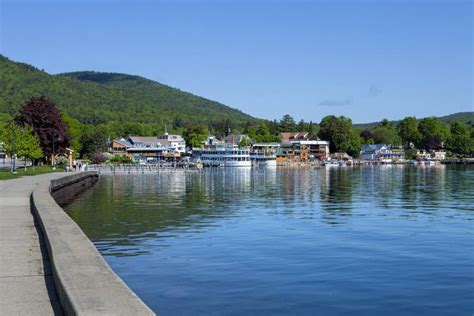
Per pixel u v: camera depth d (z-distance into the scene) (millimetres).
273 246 28844
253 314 17344
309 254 26672
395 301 18812
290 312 17562
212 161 193125
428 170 172500
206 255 26359
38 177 70250
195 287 20422
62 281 11070
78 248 14875
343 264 24375
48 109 120000
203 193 71438
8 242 18797
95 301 9531
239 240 30875
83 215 43688
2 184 53562
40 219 22250
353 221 39969
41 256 16250
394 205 53156
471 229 35531
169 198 62344
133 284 20859
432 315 17469
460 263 24688
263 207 51156
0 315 10391
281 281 21312
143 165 166500
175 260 25141
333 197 64062
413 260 25281
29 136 97188
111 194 68938
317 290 20078
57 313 10562
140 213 45438
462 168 193875
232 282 21156
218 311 17594
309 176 129750
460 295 19562
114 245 29172
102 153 191750
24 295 11852
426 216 43406
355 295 19484
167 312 17484
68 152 129750
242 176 129750
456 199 60562
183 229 35406
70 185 71625
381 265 24203
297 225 37562
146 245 29172
